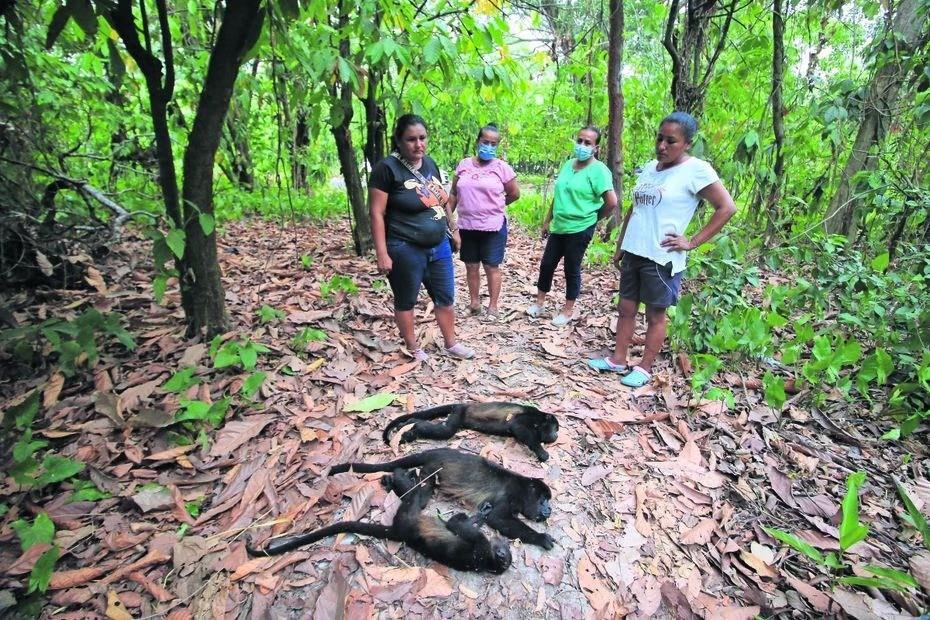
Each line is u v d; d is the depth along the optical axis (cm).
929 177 523
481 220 424
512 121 841
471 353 380
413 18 393
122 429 264
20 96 431
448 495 245
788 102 536
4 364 313
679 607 189
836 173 575
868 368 304
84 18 246
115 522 216
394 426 287
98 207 577
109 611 178
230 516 223
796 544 198
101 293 433
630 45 796
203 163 312
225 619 179
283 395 307
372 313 429
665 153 300
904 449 285
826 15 563
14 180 450
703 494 247
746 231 514
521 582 199
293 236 691
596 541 220
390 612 184
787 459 274
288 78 518
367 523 218
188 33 588
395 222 324
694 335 376
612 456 275
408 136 307
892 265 500
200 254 334
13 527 202
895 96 500
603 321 451
